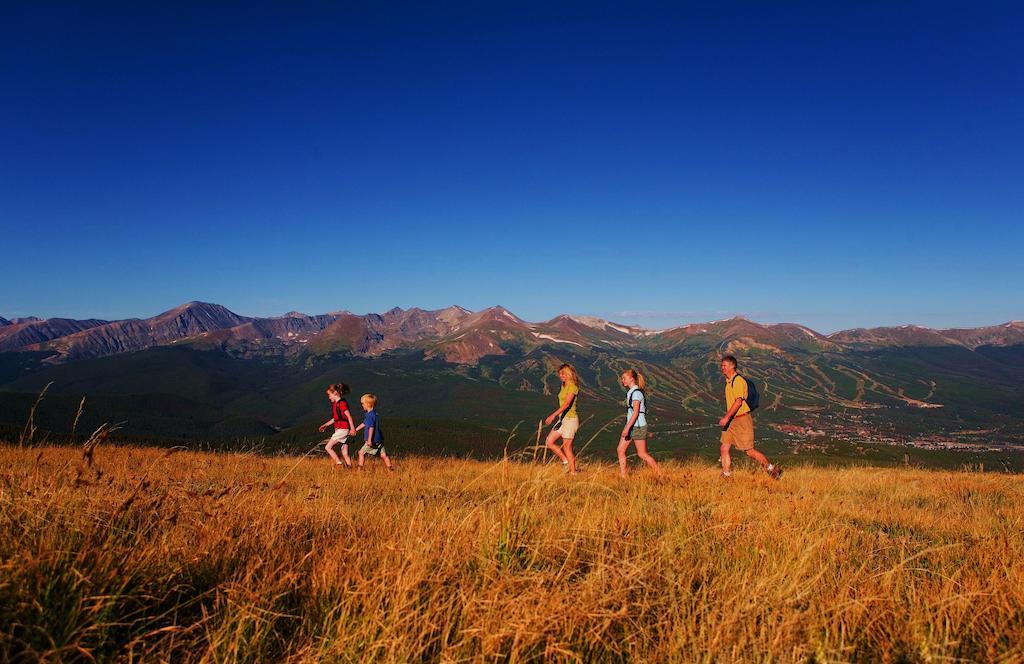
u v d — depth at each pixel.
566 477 8.26
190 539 3.99
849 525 6.55
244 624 2.96
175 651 2.88
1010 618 3.61
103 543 3.48
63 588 2.95
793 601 3.65
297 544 4.29
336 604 3.28
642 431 10.62
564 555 4.30
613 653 3.16
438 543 4.16
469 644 3.05
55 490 4.08
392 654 2.82
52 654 2.53
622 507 6.28
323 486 8.34
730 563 4.55
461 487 8.75
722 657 3.07
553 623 3.13
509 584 3.52
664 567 4.18
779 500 7.40
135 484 4.99
